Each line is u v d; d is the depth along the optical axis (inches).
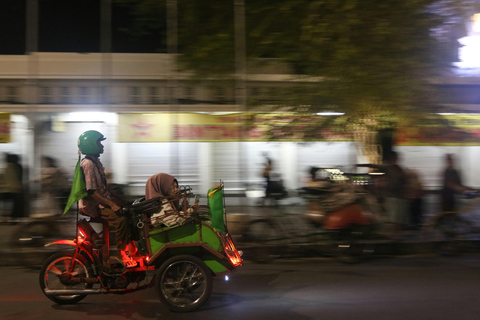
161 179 215.3
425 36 336.8
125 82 474.3
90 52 487.8
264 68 372.8
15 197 362.3
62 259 209.6
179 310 201.5
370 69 325.1
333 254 298.0
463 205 335.9
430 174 449.1
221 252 205.8
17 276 268.8
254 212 326.3
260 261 299.6
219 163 469.4
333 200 299.4
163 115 467.5
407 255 313.7
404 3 325.7
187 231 205.8
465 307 208.8
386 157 344.5
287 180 464.1
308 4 335.9
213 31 369.1
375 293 231.1
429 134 363.6
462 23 357.1
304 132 350.9
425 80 341.7
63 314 203.3
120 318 198.1
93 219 211.5
